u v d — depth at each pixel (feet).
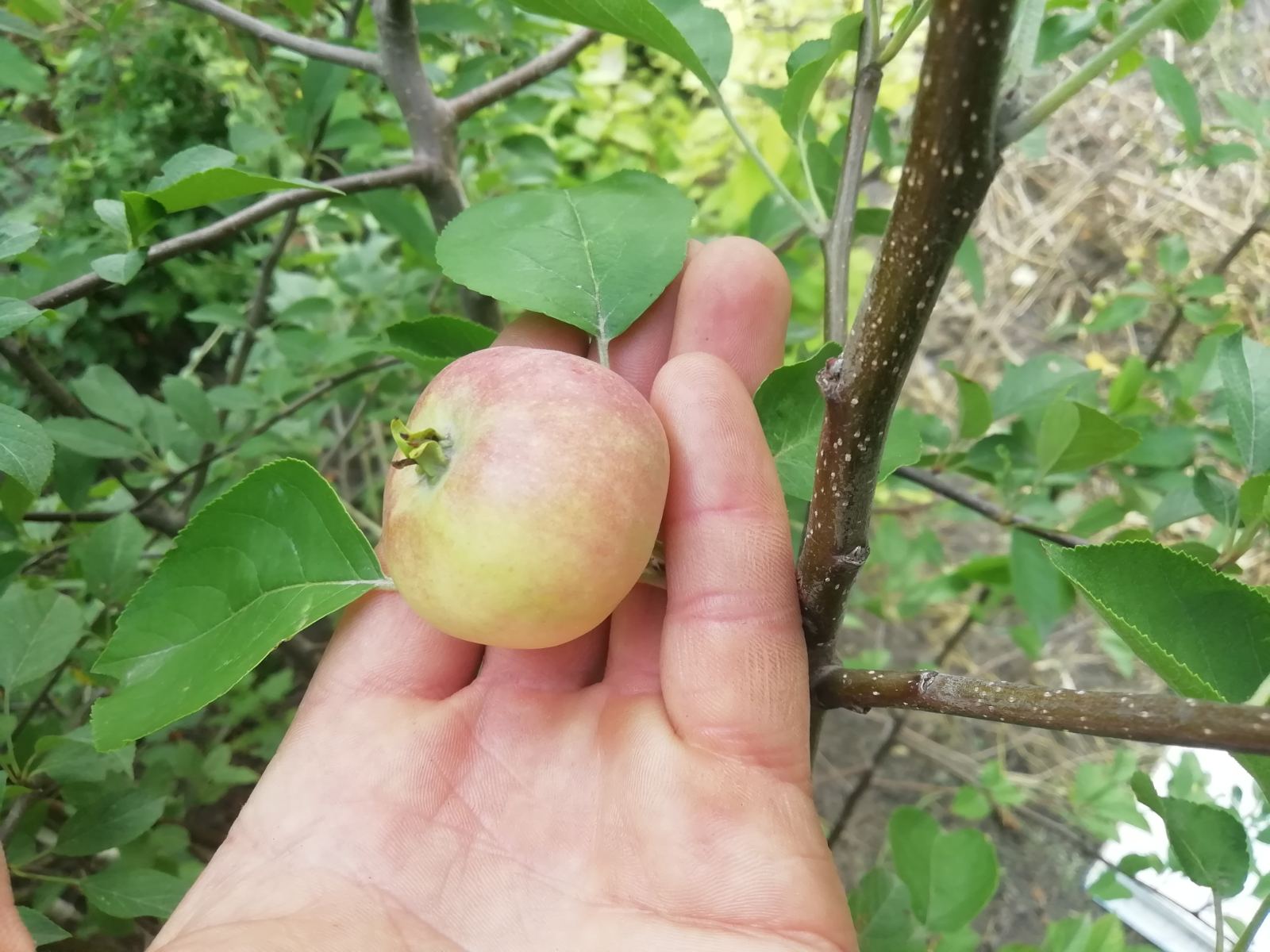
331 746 0.54
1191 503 0.65
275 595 0.49
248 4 0.91
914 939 0.61
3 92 1.10
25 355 0.66
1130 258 1.50
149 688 0.47
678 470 0.49
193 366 1.16
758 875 0.45
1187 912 0.83
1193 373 0.76
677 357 0.52
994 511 0.69
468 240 0.58
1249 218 1.45
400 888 0.49
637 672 0.54
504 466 0.42
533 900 0.48
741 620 0.47
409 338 0.60
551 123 1.32
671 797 0.47
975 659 1.30
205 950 0.43
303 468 0.49
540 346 0.59
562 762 0.52
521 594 0.42
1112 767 0.98
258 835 0.52
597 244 0.57
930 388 1.52
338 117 0.89
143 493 0.90
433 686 0.57
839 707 0.44
